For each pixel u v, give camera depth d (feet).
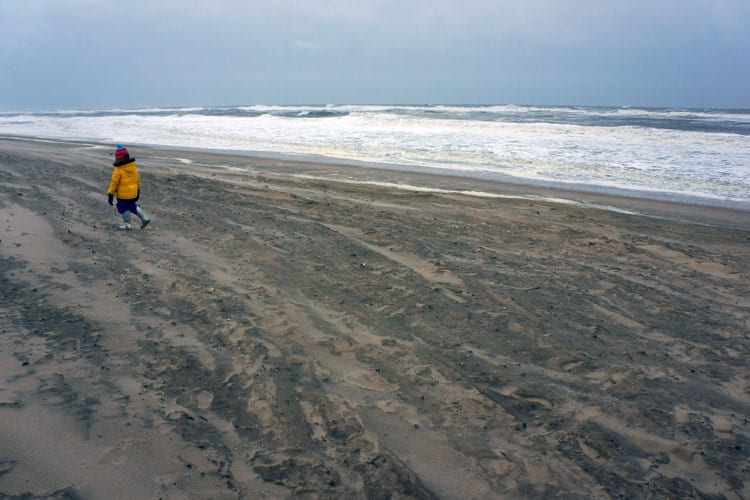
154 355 15.47
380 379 14.82
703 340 18.22
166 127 124.06
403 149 76.28
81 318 17.79
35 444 11.10
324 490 10.32
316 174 55.88
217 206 36.81
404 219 35.01
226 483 10.32
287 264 24.54
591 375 15.51
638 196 45.37
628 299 21.91
